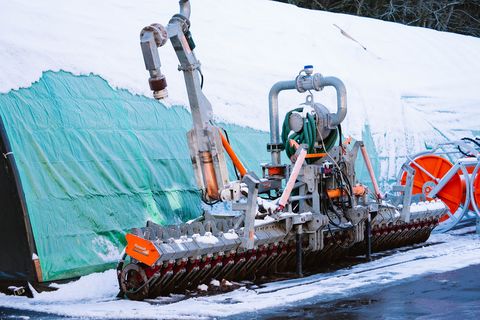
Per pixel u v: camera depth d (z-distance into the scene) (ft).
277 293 31.65
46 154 35.42
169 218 39.73
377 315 26.76
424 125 59.41
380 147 55.06
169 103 42.57
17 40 37.63
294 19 58.29
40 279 33.40
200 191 38.19
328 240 39.06
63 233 34.86
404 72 61.82
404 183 53.16
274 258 36.50
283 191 37.93
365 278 34.47
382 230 43.24
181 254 31.27
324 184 38.34
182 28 35.45
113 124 38.99
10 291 33.88
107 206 36.99
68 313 28.96
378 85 58.03
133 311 28.73
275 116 40.34
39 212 34.19
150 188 39.29
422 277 33.99
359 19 66.03
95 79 39.68
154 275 31.01
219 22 51.75
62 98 37.45
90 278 34.99
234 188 34.42
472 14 124.57
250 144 46.09
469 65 69.51
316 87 39.55
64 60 38.96
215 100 45.70
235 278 35.12
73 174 36.11
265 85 49.08
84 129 37.52
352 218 39.37
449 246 44.83
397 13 114.32
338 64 56.59
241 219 34.88
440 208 46.50
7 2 39.50
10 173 33.63
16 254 33.81
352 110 54.08
